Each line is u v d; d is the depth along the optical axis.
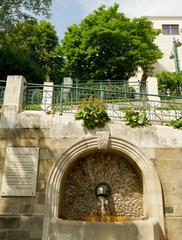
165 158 7.46
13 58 19.70
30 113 7.95
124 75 22.09
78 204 7.63
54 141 7.62
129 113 8.09
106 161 8.05
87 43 21.95
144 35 23.20
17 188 7.09
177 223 6.80
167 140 7.65
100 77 21.91
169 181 7.23
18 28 15.28
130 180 7.84
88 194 7.75
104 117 7.86
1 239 6.60
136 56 21.69
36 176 7.21
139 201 7.58
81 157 7.89
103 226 6.03
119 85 16.50
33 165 7.33
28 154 7.45
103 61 21.80
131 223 6.12
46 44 26.09
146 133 7.72
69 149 7.48
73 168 7.98
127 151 7.49
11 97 8.14
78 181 7.89
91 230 6.01
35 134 7.68
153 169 7.23
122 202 7.59
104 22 22.19
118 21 22.19
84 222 6.14
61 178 7.20
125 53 21.64
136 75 23.98
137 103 10.23
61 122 7.82
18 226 6.70
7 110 7.95
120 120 8.01
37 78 20.44
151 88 13.50
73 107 8.83
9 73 19.39
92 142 7.57
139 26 23.31
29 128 7.75
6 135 7.67
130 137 7.66
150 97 12.92
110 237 5.93
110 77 22.05
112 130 7.75
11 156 7.42
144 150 7.52
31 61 21.95
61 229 6.16
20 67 19.69
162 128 7.80
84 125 7.78
